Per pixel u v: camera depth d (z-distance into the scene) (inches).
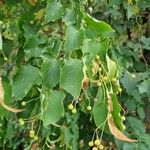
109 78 19.6
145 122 33.4
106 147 29.0
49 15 19.7
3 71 30.2
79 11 19.2
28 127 29.1
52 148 26.4
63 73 17.5
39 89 18.2
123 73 28.4
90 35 18.7
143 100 32.2
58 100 17.8
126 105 29.8
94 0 31.2
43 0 24.4
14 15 27.8
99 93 19.5
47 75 18.0
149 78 28.6
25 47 20.3
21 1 27.0
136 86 28.3
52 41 20.1
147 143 27.1
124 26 32.7
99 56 19.2
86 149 29.3
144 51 33.7
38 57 20.5
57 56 18.6
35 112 21.3
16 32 24.4
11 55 28.1
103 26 18.6
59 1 20.4
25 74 18.6
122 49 30.2
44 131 26.0
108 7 32.0
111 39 28.0
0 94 17.6
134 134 27.8
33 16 23.4
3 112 21.8
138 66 31.0
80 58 18.5
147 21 34.2
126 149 26.7
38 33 23.2
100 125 19.3
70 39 18.1
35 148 27.7
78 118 27.6
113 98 19.2
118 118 19.0
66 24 18.7
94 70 19.3
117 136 19.0
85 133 29.3
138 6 30.7
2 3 27.4
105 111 19.3
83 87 19.9
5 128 26.5
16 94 18.5
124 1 28.9
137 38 32.9
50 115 17.7
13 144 42.9
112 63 19.6
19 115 23.8
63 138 26.4
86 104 23.5
